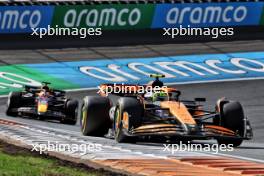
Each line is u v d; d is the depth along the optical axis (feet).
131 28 438.40
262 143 179.11
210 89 334.44
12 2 426.10
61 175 92.43
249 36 443.32
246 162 113.60
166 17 441.27
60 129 212.64
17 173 92.53
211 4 443.73
